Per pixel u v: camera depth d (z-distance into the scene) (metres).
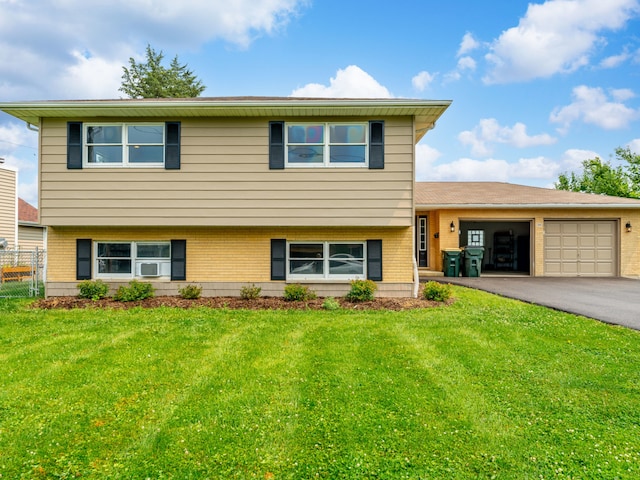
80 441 3.16
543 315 7.29
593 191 29.86
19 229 20.33
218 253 9.58
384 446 3.05
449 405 3.70
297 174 8.93
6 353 5.25
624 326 6.45
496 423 3.38
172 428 3.34
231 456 2.94
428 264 14.96
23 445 3.09
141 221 8.93
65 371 4.61
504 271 16.12
